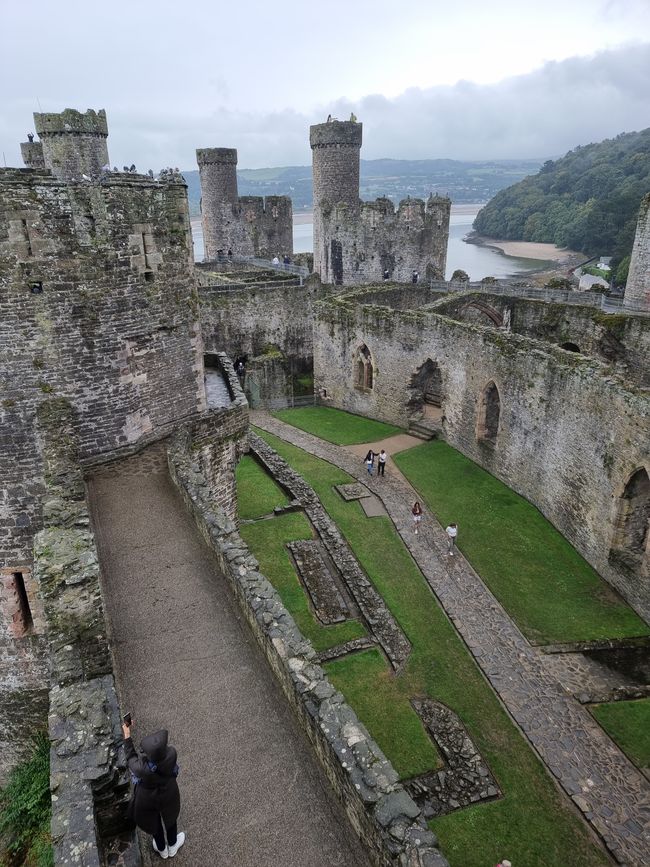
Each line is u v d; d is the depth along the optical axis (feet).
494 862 37.52
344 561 67.72
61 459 41.55
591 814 40.47
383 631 57.21
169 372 54.90
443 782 42.50
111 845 22.70
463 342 93.81
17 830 45.60
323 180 165.78
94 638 29.89
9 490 46.88
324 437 108.06
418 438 106.73
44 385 45.98
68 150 117.19
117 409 50.70
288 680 29.27
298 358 146.92
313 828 24.13
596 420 66.13
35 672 51.85
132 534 43.55
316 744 26.81
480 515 78.89
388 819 21.62
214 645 33.94
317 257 172.14
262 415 121.90
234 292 135.03
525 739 46.39
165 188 50.44
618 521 63.26
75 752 23.54
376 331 111.96
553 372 73.77
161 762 21.16
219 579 39.34
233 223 207.62
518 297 120.88
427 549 71.15
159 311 52.13
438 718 47.85
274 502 81.61
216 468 60.64
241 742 27.96
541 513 79.25
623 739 46.26
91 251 45.32
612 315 99.76
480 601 62.08
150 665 32.48
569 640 56.75
